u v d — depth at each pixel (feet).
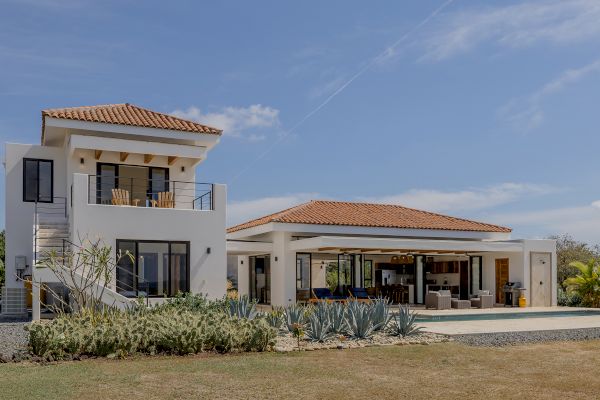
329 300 85.76
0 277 107.55
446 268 116.57
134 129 78.89
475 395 28.99
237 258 117.91
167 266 71.51
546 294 103.65
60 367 34.91
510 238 109.40
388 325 53.57
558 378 33.42
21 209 78.95
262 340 42.98
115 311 51.67
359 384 31.27
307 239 90.33
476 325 64.75
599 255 153.99
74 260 66.28
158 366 35.53
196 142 83.97
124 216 69.97
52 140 82.53
